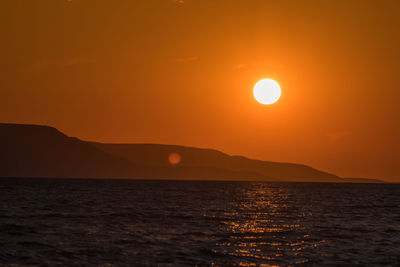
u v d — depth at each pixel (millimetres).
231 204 151500
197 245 64750
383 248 64312
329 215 114125
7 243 62875
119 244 64188
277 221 97688
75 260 54031
